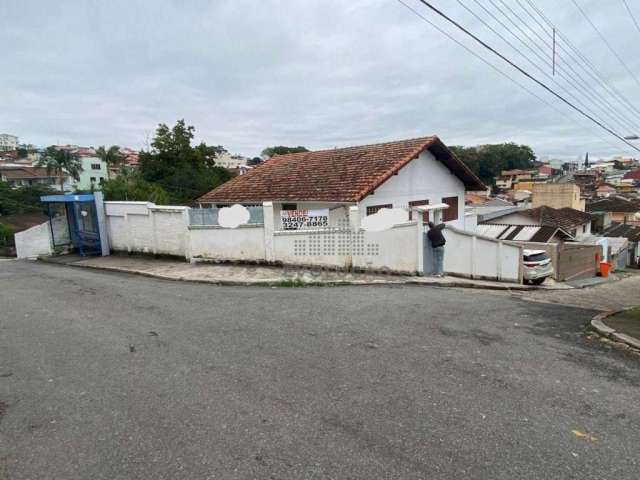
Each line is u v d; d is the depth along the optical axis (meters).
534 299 10.62
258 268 11.49
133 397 3.92
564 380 4.40
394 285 10.23
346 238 11.64
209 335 5.66
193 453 3.05
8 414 3.65
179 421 3.49
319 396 3.92
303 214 12.20
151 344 5.32
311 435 3.27
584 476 2.82
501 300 9.05
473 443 3.19
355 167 15.41
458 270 13.59
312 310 7.07
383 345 5.33
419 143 15.73
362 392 4.01
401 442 3.18
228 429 3.36
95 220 14.29
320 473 2.82
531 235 25.23
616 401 3.95
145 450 3.10
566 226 27.86
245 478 2.77
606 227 40.47
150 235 13.25
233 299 7.92
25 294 8.52
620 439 3.29
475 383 4.26
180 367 4.59
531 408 3.76
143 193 19.80
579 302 11.05
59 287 9.20
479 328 6.30
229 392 3.99
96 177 71.94
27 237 16.28
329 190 14.07
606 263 23.84
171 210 12.54
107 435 3.30
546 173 103.94
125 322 6.32
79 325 6.19
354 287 9.68
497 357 5.03
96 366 4.65
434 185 17.19
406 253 11.95
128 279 10.39
